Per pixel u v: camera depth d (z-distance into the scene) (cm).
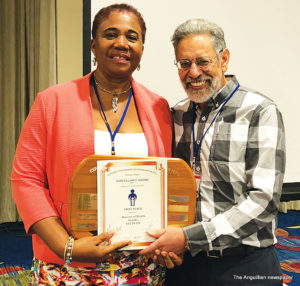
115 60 108
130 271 106
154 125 116
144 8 181
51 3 331
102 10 111
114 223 98
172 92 191
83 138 105
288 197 214
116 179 98
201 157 120
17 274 257
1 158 367
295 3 211
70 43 334
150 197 100
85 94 111
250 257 117
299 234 350
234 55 201
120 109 115
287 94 215
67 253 95
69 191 98
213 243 104
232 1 198
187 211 104
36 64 352
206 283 120
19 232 356
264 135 111
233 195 115
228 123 117
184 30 116
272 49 208
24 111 363
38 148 105
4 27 354
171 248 101
